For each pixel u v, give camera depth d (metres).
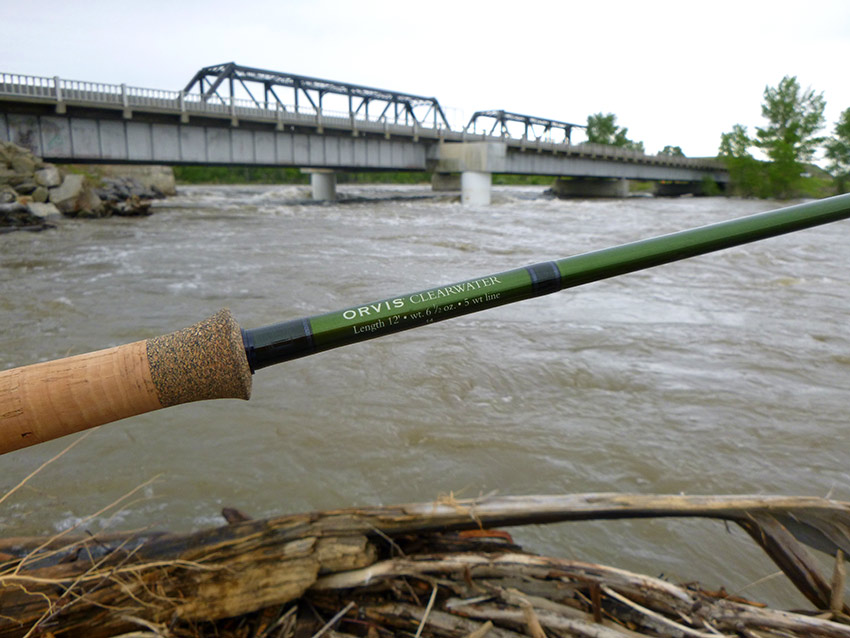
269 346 1.27
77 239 16.23
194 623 1.55
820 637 1.50
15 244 14.80
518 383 5.29
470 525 1.74
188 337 1.21
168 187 46.53
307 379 5.28
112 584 1.54
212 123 29.73
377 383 5.22
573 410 4.72
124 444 4.00
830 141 55.25
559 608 1.58
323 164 35.34
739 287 10.18
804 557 1.69
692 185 64.69
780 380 5.46
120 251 13.98
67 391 1.18
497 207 37.47
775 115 56.09
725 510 1.73
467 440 4.13
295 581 1.59
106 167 43.09
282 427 4.29
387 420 4.45
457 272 11.90
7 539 1.84
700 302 8.91
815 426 4.45
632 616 1.57
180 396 1.23
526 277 1.36
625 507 1.75
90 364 1.20
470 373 5.50
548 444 4.09
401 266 12.55
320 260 13.20
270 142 32.59
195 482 3.53
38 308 8.10
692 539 2.98
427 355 6.00
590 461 3.87
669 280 10.76
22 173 21.91
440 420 4.46
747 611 1.56
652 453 3.97
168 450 3.93
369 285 10.34
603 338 6.77
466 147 40.81
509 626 1.55
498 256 14.47
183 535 1.69
